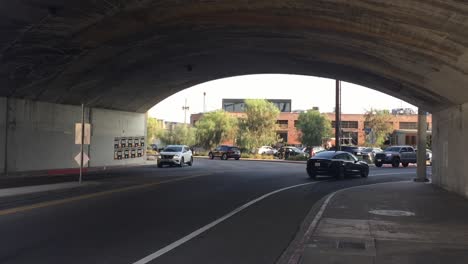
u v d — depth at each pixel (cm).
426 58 1486
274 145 8750
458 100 1783
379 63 1909
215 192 1944
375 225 1177
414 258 838
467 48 1223
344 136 10938
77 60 2295
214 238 1023
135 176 2731
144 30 1955
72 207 1431
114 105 3706
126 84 3241
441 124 2216
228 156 5919
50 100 2923
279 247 944
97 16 1669
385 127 8156
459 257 846
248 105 7656
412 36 1340
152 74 3162
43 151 2914
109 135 3728
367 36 1546
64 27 1755
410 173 3475
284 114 11175
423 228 1138
